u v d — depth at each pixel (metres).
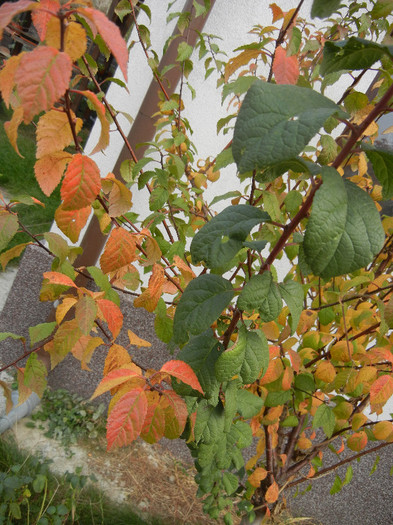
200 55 0.71
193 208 0.72
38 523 0.62
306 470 0.97
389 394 0.42
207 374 0.31
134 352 0.94
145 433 0.30
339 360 0.49
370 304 0.56
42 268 0.95
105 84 1.84
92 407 0.98
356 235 0.20
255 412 0.45
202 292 0.29
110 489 0.81
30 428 0.87
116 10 0.61
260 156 0.17
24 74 0.17
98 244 0.87
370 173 0.88
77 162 0.24
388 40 0.47
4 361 0.99
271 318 0.27
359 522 0.99
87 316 0.35
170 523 0.79
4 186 1.78
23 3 0.17
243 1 0.84
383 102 0.21
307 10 0.84
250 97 0.18
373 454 0.95
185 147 0.72
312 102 0.18
